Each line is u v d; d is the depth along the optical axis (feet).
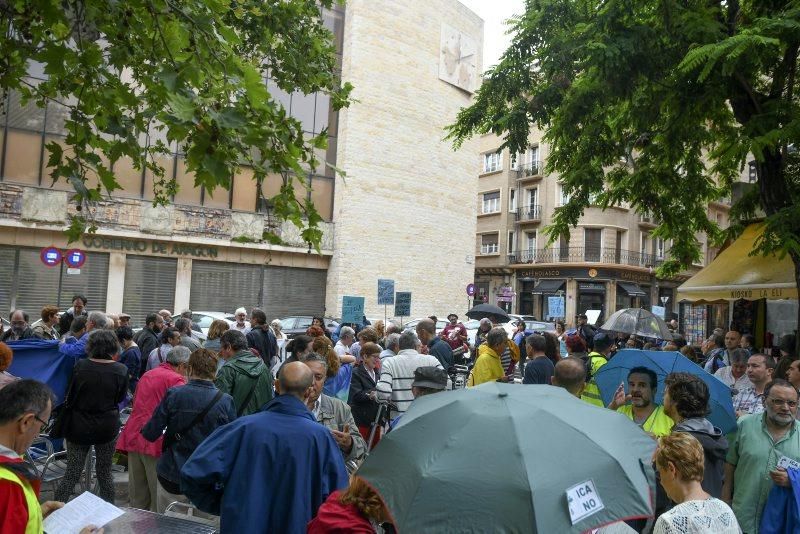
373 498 9.08
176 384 18.13
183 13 10.55
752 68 27.04
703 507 9.26
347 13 92.17
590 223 130.72
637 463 7.98
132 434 17.62
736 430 14.80
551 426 7.84
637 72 29.78
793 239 25.04
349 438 15.78
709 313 54.03
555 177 135.85
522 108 34.78
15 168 71.20
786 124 25.93
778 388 13.85
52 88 14.33
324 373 15.23
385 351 26.20
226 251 84.28
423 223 97.81
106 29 12.09
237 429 11.03
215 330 27.35
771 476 13.09
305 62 24.38
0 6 12.24
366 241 91.40
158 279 80.53
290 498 10.66
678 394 13.06
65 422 18.03
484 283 150.41
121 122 12.71
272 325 38.50
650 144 38.45
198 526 10.79
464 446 7.57
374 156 92.27
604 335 26.96
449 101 102.42
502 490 7.02
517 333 52.54
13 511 7.66
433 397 9.02
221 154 9.75
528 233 142.82
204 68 10.76
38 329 32.22
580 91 32.65
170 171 80.28
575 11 34.42
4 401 8.47
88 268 75.92
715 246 44.29
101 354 18.40
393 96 94.38
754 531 13.60
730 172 41.52
